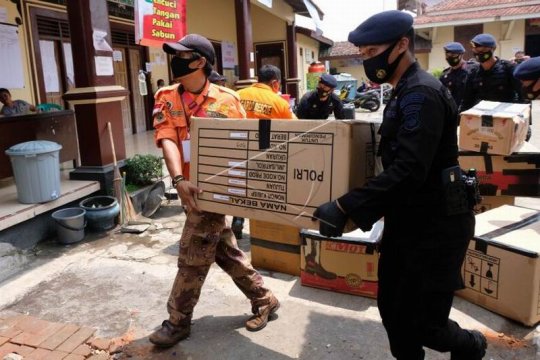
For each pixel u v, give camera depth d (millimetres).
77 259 3834
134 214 4688
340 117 5289
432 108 1606
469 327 2699
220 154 2139
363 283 3039
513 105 3648
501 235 2869
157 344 2525
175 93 2459
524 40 20109
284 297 3100
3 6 7184
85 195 4578
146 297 3174
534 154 3480
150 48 11312
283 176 1965
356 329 2705
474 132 3531
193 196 2232
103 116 4809
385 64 1733
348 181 1814
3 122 4461
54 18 8266
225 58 14547
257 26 15672
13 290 3305
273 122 1978
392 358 2432
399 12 1710
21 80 7590
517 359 2396
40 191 3982
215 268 3564
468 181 1796
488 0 20938
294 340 2607
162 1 5488
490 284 2811
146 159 5258
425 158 1587
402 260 1806
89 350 2523
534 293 2621
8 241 3801
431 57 21406
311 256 3154
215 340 2621
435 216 1748
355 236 3078
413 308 1800
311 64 18984
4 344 2568
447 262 1772
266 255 3521
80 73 4672
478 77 4617
